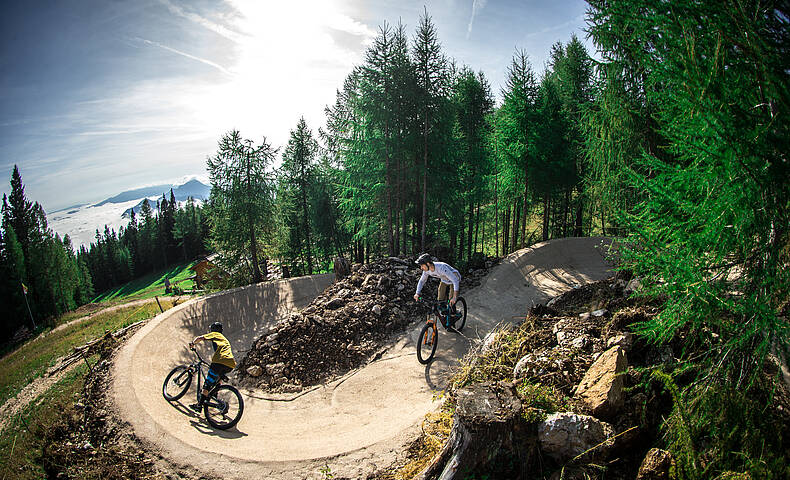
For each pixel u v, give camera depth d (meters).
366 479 4.90
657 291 3.19
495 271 15.37
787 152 2.34
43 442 6.49
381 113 19.42
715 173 2.54
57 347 18.81
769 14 2.42
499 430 3.55
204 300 14.65
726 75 2.51
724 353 3.20
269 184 26.52
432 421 5.80
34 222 58.00
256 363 9.49
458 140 22.45
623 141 9.52
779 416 3.12
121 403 7.25
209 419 7.09
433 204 22.30
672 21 2.50
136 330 12.77
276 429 6.96
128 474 5.33
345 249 34.00
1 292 49.19
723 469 2.93
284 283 17.56
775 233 2.57
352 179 21.75
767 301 2.69
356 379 8.72
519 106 20.25
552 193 22.70
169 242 105.50
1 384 14.66
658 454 3.26
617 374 4.09
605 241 18.20
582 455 3.57
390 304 11.88
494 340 6.46
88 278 83.00
